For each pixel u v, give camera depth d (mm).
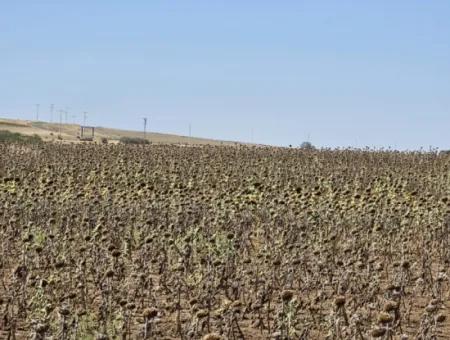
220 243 18938
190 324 12594
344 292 14984
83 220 20953
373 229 19984
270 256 16891
